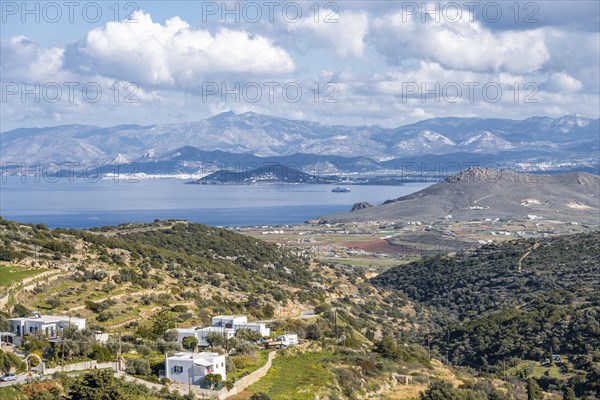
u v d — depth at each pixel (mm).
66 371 129250
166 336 162250
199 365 134000
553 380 199875
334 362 163125
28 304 177125
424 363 189375
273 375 149500
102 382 115500
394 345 191000
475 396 166250
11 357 130000
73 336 147125
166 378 133500
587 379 196250
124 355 145500
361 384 156250
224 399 129250
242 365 148625
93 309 180625
